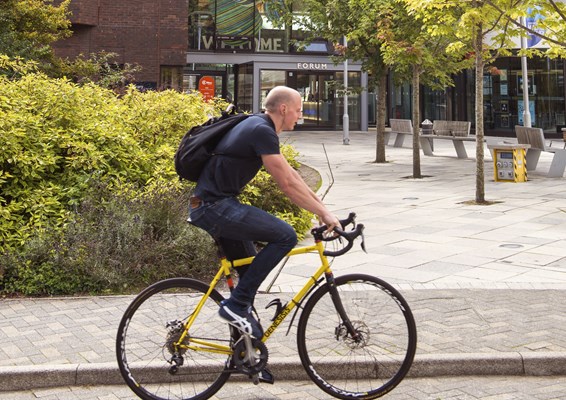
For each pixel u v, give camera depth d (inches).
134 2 991.6
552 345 198.2
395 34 687.1
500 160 608.4
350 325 169.2
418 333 210.4
